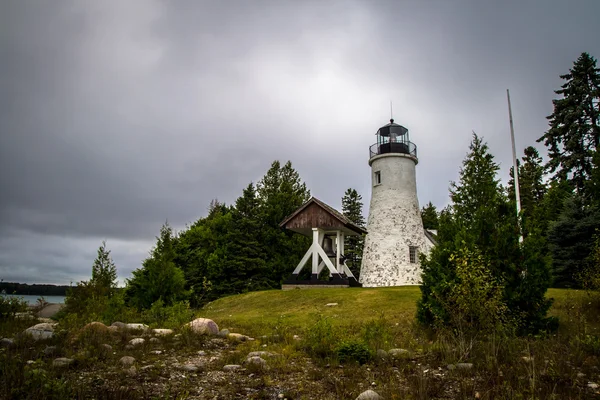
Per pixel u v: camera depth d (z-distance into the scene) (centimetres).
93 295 1686
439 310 1272
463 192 1898
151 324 1547
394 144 3741
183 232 5400
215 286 4138
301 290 2802
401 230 3534
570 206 2916
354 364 913
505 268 1325
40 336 1075
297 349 1100
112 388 685
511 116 2241
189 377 796
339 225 3155
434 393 700
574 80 3775
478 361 888
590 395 678
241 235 4384
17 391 610
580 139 3656
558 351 985
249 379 791
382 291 2473
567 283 2705
